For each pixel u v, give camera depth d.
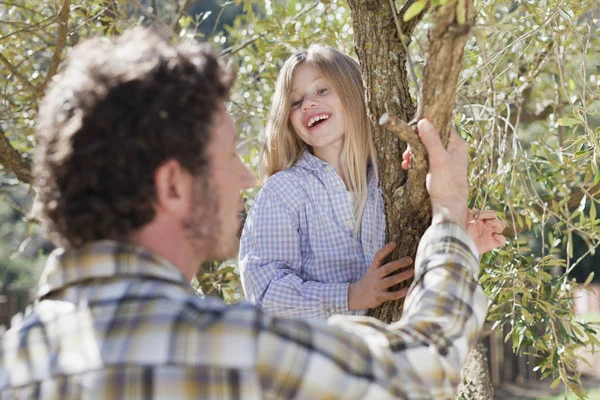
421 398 0.93
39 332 0.88
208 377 0.83
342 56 1.87
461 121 2.04
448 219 1.13
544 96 3.14
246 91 3.20
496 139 2.60
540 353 3.97
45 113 0.91
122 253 0.88
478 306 1.06
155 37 0.96
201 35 3.05
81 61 0.92
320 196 1.75
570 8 2.05
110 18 2.81
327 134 1.79
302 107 1.82
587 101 2.23
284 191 1.77
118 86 0.88
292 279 1.64
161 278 0.88
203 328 0.85
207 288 2.66
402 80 1.50
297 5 3.19
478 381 2.60
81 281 0.89
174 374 0.82
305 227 1.75
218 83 0.93
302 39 2.86
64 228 0.88
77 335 0.86
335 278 1.70
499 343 6.99
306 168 1.80
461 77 2.43
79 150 0.87
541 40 2.44
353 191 1.76
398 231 1.46
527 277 2.08
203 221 0.91
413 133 1.17
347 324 0.99
